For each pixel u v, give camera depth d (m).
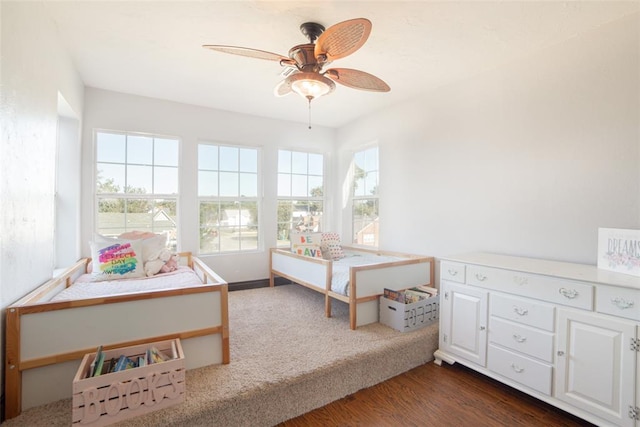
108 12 1.88
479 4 1.78
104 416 1.34
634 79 1.87
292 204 4.35
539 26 2.00
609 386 1.50
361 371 2.04
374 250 3.90
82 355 1.57
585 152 2.07
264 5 1.81
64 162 2.79
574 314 1.62
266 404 1.68
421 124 3.25
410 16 1.89
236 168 3.94
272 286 3.96
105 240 2.77
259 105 3.62
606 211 1.97
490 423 1.68
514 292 1.88
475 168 2.73
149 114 3.35
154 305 1.73
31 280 1.67
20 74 1.49
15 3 1.44
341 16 1.90
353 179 4.46
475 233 2.73
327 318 2.78
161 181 3.47
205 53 2.40
